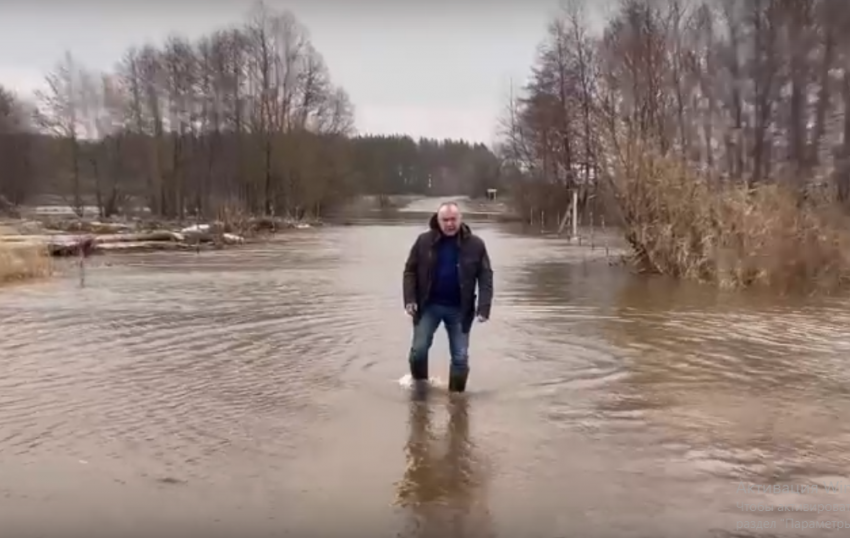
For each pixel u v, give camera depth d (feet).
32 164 178.40
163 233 98.37
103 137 166.71
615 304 42.91
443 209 23.30
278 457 17.88
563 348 30.27
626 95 79.00
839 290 48.24
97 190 170.30
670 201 57.67
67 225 115.14
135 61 165.37
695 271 55.21
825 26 119.96
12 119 176.65
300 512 14.94
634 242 61.21
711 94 123.24
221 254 85.51
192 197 173.37
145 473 16.89
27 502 15.40
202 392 23.59
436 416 21.04
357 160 238.48
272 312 39.70
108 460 17.69
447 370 26.55
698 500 15.51
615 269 64.03
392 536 13.99
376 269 65.51
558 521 14.57
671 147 67.67
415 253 23.90
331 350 29.91
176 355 28.99
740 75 127.34
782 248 50.62
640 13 125.08
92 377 25.48
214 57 169.68
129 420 20.71
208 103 170.19
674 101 111.75
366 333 33.60
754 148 124.67
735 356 28.73
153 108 165.99
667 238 57.72
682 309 40.81
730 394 23.38
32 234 96.58
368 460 17.69
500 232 135.64
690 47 125.80
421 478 16.62
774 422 20.58
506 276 58.59
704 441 19.02
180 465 17.38
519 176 187.21
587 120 120.98
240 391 23.72
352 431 19.76
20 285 52.49
